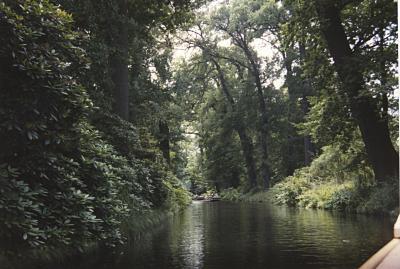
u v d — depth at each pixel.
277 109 45.44
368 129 18.59
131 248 9.34
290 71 42.03
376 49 18.59
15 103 6.19
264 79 46.84
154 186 16.09
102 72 14.03
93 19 13.30
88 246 8.17
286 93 46.84
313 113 22.28
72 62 7.37
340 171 24.06
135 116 22.22
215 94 50.50
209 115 50.66
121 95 15.93
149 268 7.10
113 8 13.84
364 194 19.14
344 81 18.61
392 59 17.20
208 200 51.06
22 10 6.55
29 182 6.66
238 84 48.62
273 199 35.75
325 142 22.34
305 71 22.23
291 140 43.91
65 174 7.14
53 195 6.84
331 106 20.73
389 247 6.11
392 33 18.52
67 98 6.73
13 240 6.02
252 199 42.69
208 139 53.84
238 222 15.96
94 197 7.95
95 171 8.45
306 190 27.69
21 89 6.30
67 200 6.97
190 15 20.30
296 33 21.38
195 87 47.22
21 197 5.85
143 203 12.70
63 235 6.66
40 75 6.28
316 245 9.48
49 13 6.93
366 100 18.09
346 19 20.39
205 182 59.97
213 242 10.27
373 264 5.05
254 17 43.03
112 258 8.02
